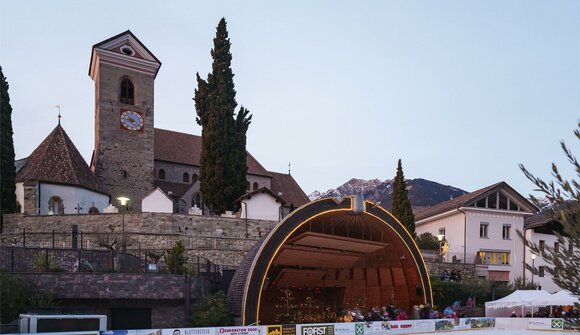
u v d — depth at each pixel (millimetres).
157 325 24891
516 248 55031
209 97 50594
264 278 26641
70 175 45812
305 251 34625
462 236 54281
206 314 25047
